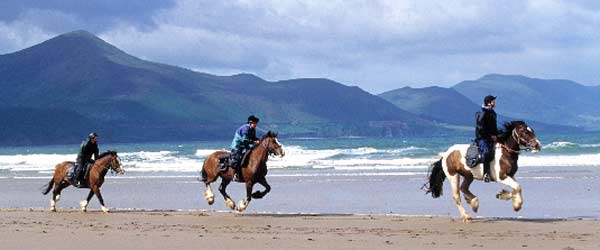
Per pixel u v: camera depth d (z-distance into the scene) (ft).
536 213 66.18
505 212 67.62
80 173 72.90
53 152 510.58
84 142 73.05
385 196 84.69
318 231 54.75
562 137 555.28
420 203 77.05
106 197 92.99
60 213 72.13
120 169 71.82
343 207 75.31
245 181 67.72
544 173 111.34
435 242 47.24
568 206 70.54
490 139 56.49
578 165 128.88
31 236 51.21
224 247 45.44
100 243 47.50
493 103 56.85
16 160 229.45
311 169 141.08
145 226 59.36
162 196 91.86
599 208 68.54
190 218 65.77
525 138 54.29
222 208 77.87
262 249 44.57
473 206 59.52
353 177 114.01
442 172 61.05
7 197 96.32
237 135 68.23
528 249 44.01
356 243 46.88
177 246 46.01
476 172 57.41
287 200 82.99
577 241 46.91
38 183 119.03
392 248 44.70
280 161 169.78
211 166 70.54
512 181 55.36
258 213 70.38
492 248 44.57
